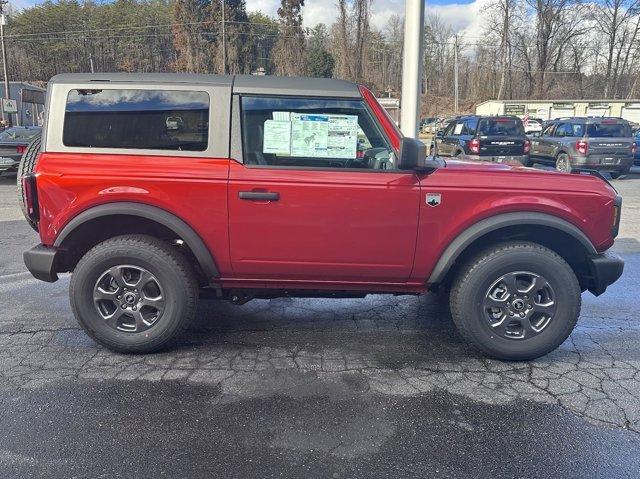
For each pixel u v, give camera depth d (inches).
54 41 2906.0
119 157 140.6
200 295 162.6
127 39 2925.7
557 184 144.7
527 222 142.0
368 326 176.7
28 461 103.7
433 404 126.8
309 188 139.3
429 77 2967.5
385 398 129.4
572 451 108.6
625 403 127.6
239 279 149.6
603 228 146.2
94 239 153.9
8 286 215.6
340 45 2102.6
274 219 140.9
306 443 110.7
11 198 446.0
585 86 2420.0
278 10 2234.3
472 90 2824.8
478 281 144.8
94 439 111.2
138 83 141.2
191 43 2410.2
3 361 147.4
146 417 119.8
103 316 148.9
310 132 142.3
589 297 207.9
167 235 155.0
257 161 141.6
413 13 226.1
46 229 143.9
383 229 142.2
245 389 133.1
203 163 140.1
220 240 142.7
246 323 178.4
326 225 141.4
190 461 104.3
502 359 150.0
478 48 2650.1
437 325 177.9
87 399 127.3
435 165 152.9
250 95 141.0
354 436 113.3
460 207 141.9
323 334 169.5
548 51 2352.4
